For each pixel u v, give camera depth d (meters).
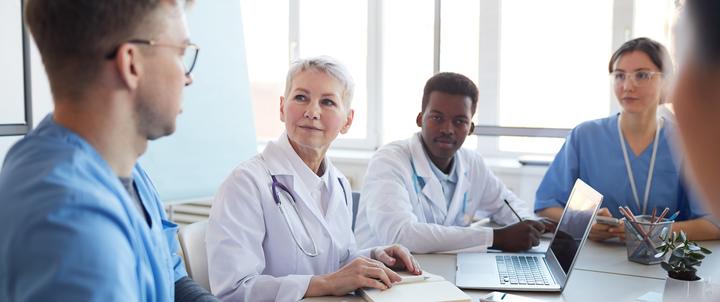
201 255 1.82
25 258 0.77
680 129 0.26
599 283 1.67
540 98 3.55
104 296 0.77
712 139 0.25
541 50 3.52
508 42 3.58
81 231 0.78
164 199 3.42
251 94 3.95
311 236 1.76
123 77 0.91
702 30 0.25
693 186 0.27
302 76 1.79
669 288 1.45
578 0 3.41
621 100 2.35
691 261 1.45
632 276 1.75
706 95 0.25
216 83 3.65
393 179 2.21
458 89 2.23
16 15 3.25
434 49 3.75
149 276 0.96
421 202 2.27
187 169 3.52
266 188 1.75
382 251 1.75
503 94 3.63
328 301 1.48
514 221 2.48
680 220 2.32
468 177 2.45
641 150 2.38
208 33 3.60
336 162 3.79
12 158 0.90
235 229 1.67
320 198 1.83
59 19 0.88
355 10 3.96
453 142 2.25
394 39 3.89
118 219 0.85
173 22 0.96
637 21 3.29
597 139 2.46
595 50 3.40
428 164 2.29
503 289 1.59
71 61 0.90
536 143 3.62
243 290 1.58
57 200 0.79
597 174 2.45
